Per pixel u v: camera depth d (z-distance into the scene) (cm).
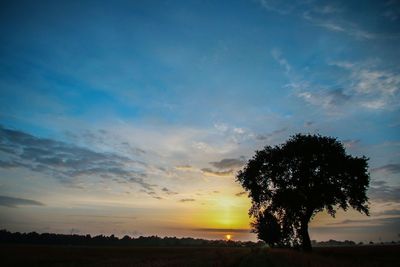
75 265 4075
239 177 5281
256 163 5056
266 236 7688
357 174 4544
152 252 8662
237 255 5081
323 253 4612
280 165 4834
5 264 4550
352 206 4681
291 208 4734
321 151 4638
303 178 4641
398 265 2534
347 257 3828
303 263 2631
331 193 4478
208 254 5694
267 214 5225
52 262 4919
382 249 5959
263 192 5022
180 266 2992
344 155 4700
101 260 5125
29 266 4331
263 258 3800
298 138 4891
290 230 5197
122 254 7456
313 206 4669
